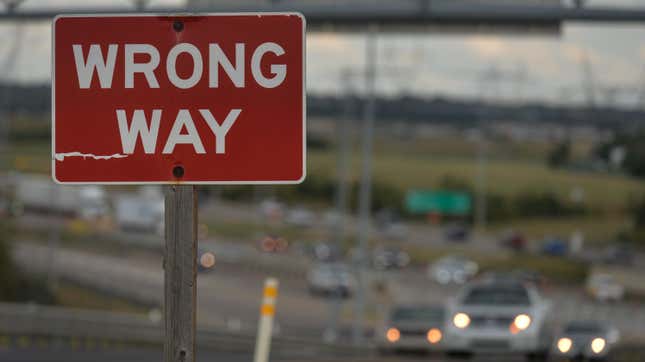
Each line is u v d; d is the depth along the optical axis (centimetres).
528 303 6606
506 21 6134
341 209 16988
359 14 6144
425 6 6088
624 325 17962
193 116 1823
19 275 17088
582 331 8738
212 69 1823
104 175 1834
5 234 16950
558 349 7681
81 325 9506
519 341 6412
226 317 16175
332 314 15000
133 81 1830
